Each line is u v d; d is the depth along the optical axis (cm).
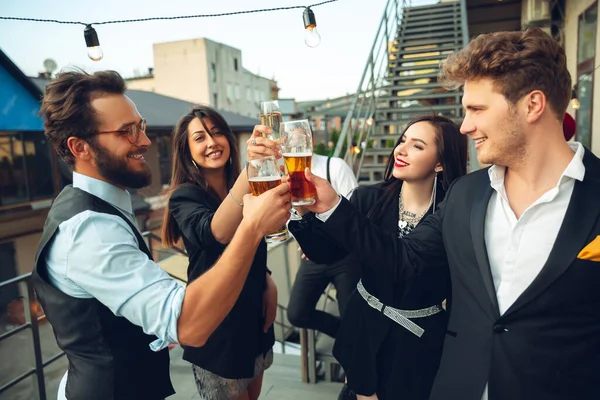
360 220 119
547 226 91
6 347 574
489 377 96
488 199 102
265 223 89
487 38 91
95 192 107
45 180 991
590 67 431
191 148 163
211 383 158
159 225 1223
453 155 151
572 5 493
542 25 566
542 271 88
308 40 268
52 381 492
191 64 3250
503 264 98
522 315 91
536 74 85
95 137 102
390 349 146
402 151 152
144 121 112
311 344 253
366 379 150
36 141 967
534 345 90
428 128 149
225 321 151
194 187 164
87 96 100
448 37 746
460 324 105
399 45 744
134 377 105
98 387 100
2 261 915
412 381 142
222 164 165
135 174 108
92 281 91
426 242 120
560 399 89
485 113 91
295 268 600
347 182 256
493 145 92
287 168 118
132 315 91
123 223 100
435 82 684
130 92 1797
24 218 946
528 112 88
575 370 88
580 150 92
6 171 910
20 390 476
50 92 101
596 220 85
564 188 91
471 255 101
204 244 147
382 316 147
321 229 124
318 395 242
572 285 86
